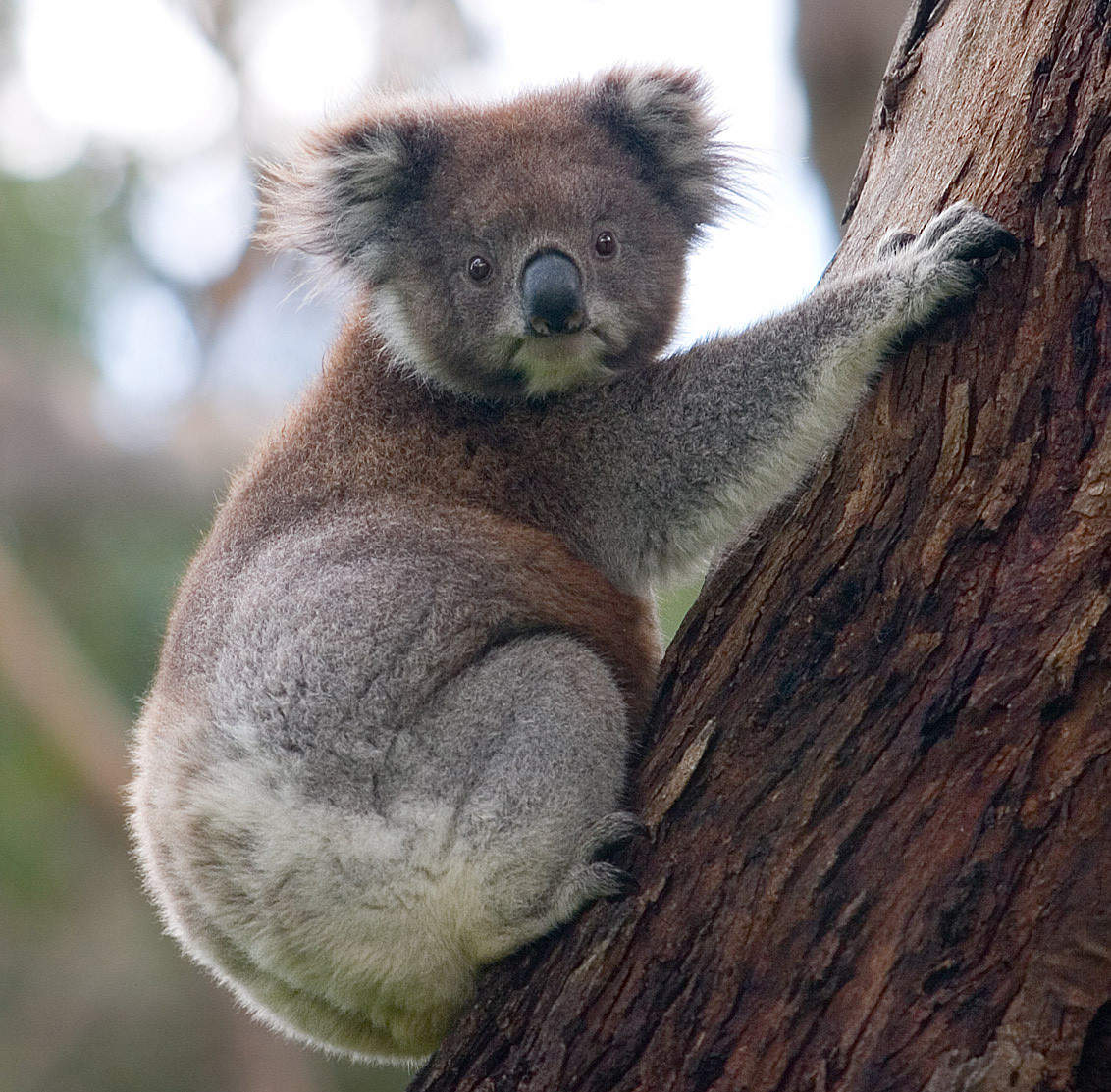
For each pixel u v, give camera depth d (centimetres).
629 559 720
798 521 566
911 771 507
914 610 520
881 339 577
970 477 519
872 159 667
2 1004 1661
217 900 657
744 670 553
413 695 641
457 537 691
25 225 2086
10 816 1723
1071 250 511
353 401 758
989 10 578
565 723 612
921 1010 488
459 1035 577
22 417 1869
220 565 721
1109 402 496
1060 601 495
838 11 1259
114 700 1758
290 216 834
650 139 810
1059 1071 477
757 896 518
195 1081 1658
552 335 730
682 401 702
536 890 591
